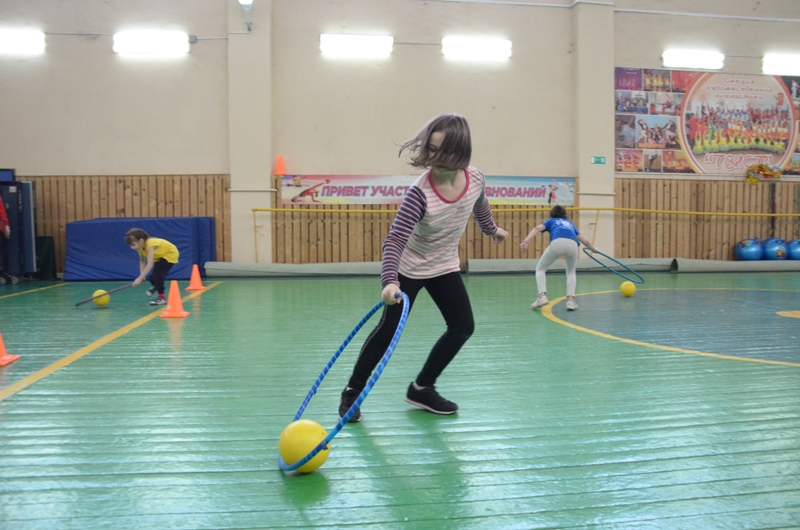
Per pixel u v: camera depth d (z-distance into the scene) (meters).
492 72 12.96
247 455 2.63
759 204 14.11
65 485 2.31
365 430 2.97
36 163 11.97
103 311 7.18
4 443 2.76
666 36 13.57
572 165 13.31
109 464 2.52
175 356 4.67
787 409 3.32
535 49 13.09
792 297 8.52
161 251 7.70
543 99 13.15
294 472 2.44
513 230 13.14
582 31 13.02
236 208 12.20
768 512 2.12
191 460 2.57
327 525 2.01
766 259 13.68
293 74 12.40
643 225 13.59
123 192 12.14
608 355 4.74
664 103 13.59
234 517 2.06
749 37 13.93
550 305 7.74
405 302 2.47
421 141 2.66
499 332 5.77
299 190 12.39
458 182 2.80
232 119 12.07
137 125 12.13
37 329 5.88
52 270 11.81
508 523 2.03
